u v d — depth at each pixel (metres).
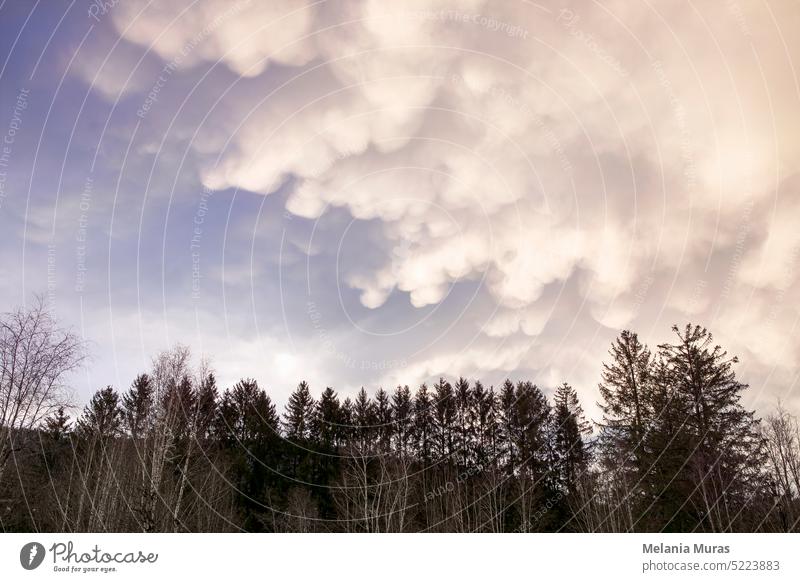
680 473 26.92
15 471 19.70
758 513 23.42
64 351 17.44
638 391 34.19
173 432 23.92
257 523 36.47
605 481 30.20
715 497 25.00
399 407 44.12
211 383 27.61
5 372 16.62
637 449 30.73
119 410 24.75
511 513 32.50
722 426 27.50
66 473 22.97
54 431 23.66
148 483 21.33
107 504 20.94
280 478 40.59
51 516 21.31
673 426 29.50
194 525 27.09
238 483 38.44
